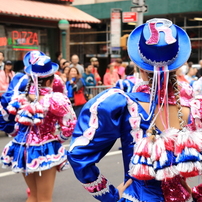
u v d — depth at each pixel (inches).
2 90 496.7
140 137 101.7
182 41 103.3
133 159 98.0
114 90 105.0
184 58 101.5
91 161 101.3
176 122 103.7
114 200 104.0
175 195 101.3
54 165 192.7
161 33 99.9
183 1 950.4
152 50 99.7
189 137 97.2
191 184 261.6
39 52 208.7
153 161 96.3
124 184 107.0
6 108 205.9
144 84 106.4
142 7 559.8
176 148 96.6
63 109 193.9
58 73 505.0
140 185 102.8
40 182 193.5
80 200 248.5
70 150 102.5
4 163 199.9
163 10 974.4
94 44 1099.9
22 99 198.2
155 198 100.8
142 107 103.3
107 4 1029.8
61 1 804.6
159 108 101.8
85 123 102.9
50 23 788.0
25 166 195.3
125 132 104.0
